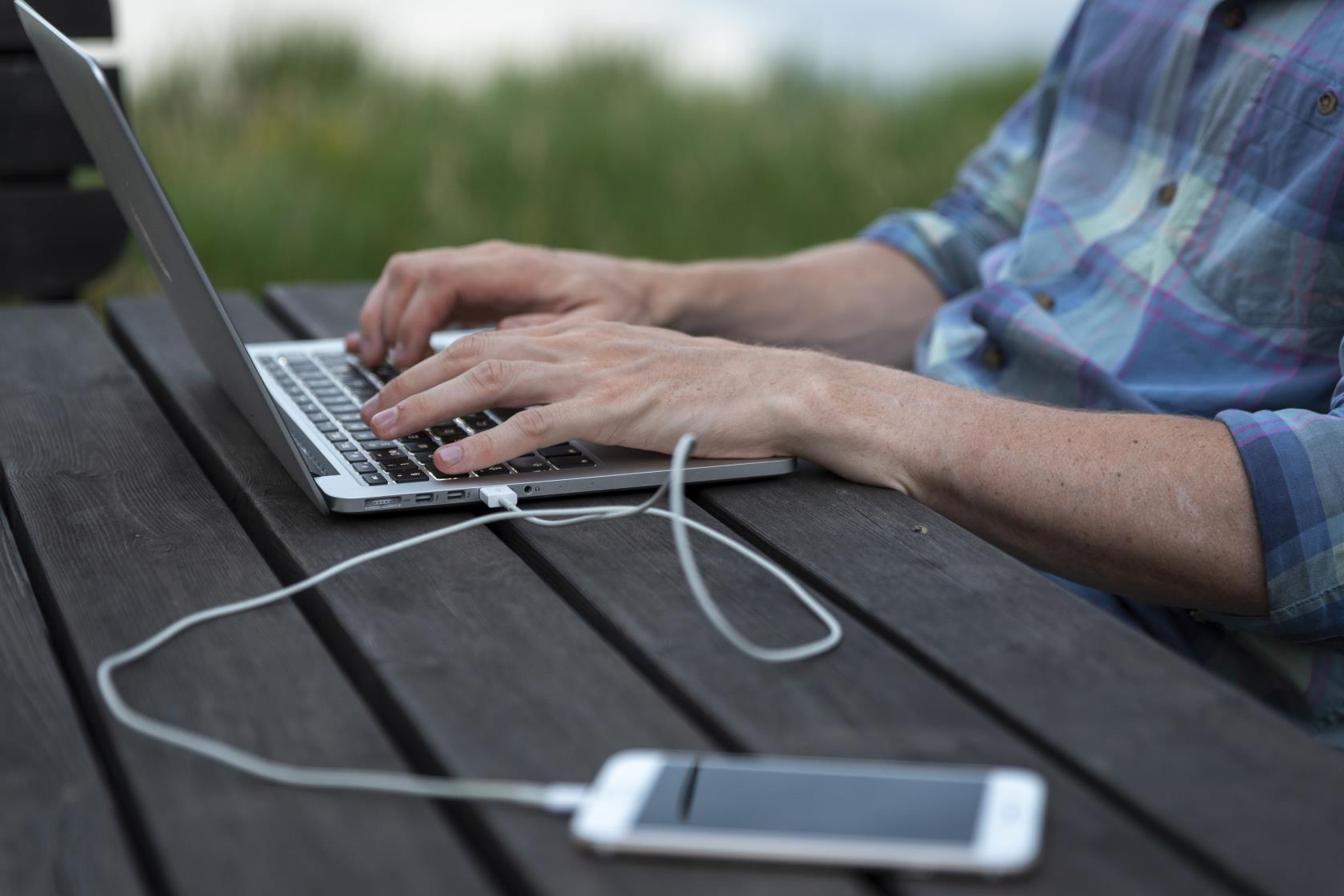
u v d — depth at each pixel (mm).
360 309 1614
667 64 5391
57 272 2002
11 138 1951
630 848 575
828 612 799
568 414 982
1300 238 1167
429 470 987
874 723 684
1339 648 1038
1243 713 696
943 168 4438
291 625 787
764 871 569
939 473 986
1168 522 923
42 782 639
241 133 4148
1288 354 1197
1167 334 1263
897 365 1591
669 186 4184
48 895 565
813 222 4129
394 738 716
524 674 728
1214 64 1304
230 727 677
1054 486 944
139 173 879
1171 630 1160
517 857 578
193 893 556
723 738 681
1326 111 1162
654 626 785
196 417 1165
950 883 564
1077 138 1463
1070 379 1291
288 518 944
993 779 609
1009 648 761
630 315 1385
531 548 898
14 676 738
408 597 818
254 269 3387
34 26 1067
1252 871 576
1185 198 1280
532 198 3980
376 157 4012
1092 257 1366
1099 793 638
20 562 898
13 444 1110
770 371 1035
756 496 987
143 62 4570
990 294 1370
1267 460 913
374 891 560
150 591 832
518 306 1355
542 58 5316
